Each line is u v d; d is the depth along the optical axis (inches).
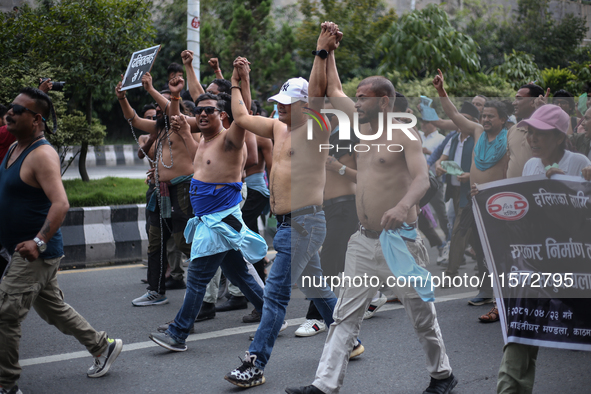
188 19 366.0
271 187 132.1
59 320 127.0
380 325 173.9
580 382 131.5
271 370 139.0
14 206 115.8
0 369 114.6
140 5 357.1
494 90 454.6
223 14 688.4
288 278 128.4
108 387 128.1
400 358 146.0
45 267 117.6
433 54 443.2
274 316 128.6
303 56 599.5
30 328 169.9
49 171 114.2
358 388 127.4
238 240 148.3
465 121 106.0
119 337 163.9
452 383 121.1
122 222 276.5
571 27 769.6
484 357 146.0
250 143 189.2
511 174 105.1
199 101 154.4
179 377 134.0
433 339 116.7
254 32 589.9
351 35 568.4
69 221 263.6
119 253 271.1
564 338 100.8
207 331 169.9
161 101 192.1
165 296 201.6
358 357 147.2
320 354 149.9
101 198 296.7
